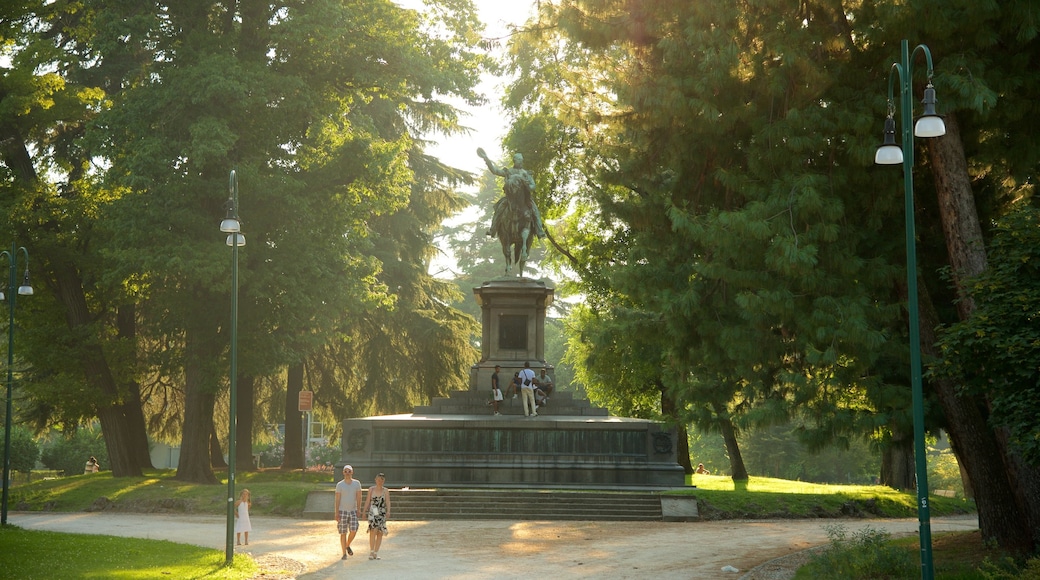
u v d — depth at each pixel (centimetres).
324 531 2708
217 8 4028
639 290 2122
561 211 4697
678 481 3500
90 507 3475
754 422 1881
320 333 4094
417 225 5234
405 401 5159
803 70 1834
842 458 7838
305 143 4066
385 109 5050
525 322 3991
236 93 3497
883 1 1722
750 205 1819
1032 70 1819
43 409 4619
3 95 3888
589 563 2031
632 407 4766
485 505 3133
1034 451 1487
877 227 1911
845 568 1725
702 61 1889
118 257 3497
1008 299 1516
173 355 4041
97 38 3603
